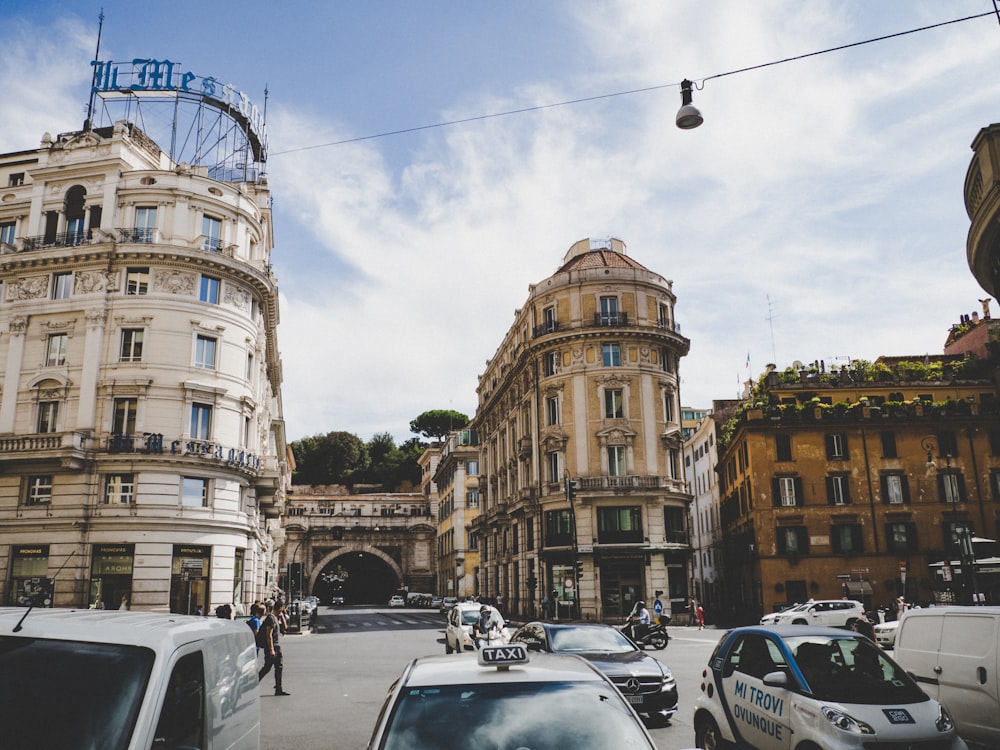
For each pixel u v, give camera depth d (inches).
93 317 1422.2
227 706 237.5
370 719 559.5
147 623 213.9
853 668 331.6
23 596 1341.0
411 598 3452.3
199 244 1491.1
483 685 209.6
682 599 1811.0
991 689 368.2
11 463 1368.1
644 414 1850.4
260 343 1641.2
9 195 1569.9
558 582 1844.2
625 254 2192.4
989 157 658.8
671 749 439.8
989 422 1825.8
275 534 2709.2
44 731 175.2
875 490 1793.8
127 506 1350.9
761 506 1784.0
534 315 2034.9
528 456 2027.6
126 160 1539.1
